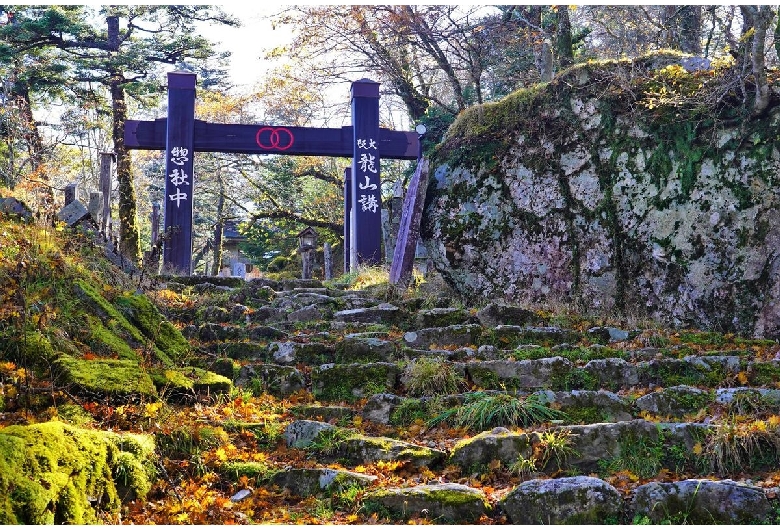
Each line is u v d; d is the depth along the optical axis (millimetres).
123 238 18234
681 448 5418
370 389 7004
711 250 8727
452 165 10602
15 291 6379
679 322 8828
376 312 8969
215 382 6457
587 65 9953
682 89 9266
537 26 16047
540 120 10102
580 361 7234
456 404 6531
